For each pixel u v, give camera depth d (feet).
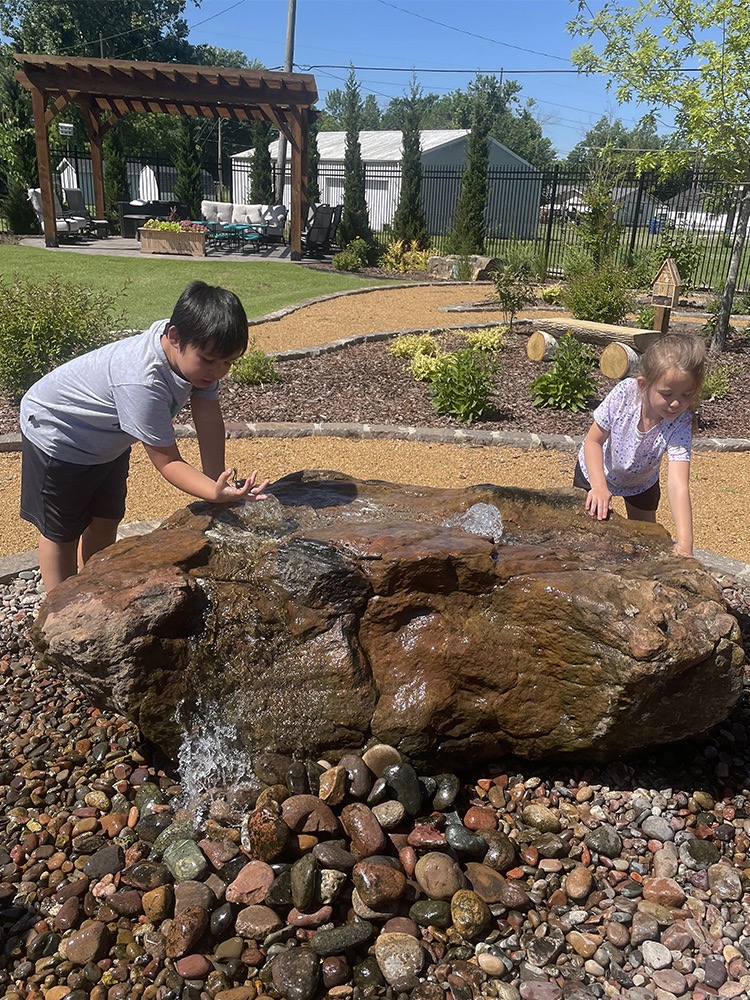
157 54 176.86
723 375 31.17
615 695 8.11
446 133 144.56
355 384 30.66
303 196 74.90
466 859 8.27
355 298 52.65
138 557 8.83
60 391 9.73
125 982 7.02
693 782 9.61
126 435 10.01
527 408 28.68
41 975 7.10
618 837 8.57
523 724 8.79
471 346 36.40
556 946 7.41
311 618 8.65
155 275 54.65
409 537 9.14
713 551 17.17
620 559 9.59
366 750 8.65
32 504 10.57
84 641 7.88
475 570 8.80
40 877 8.07
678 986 7.06
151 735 8.55
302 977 6.89
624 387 11.17
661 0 34.88
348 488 11.23
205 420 10.14
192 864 7.87
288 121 72.69
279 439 24.06
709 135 34.37
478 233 79.00
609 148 53.57
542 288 59.41
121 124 143.23
